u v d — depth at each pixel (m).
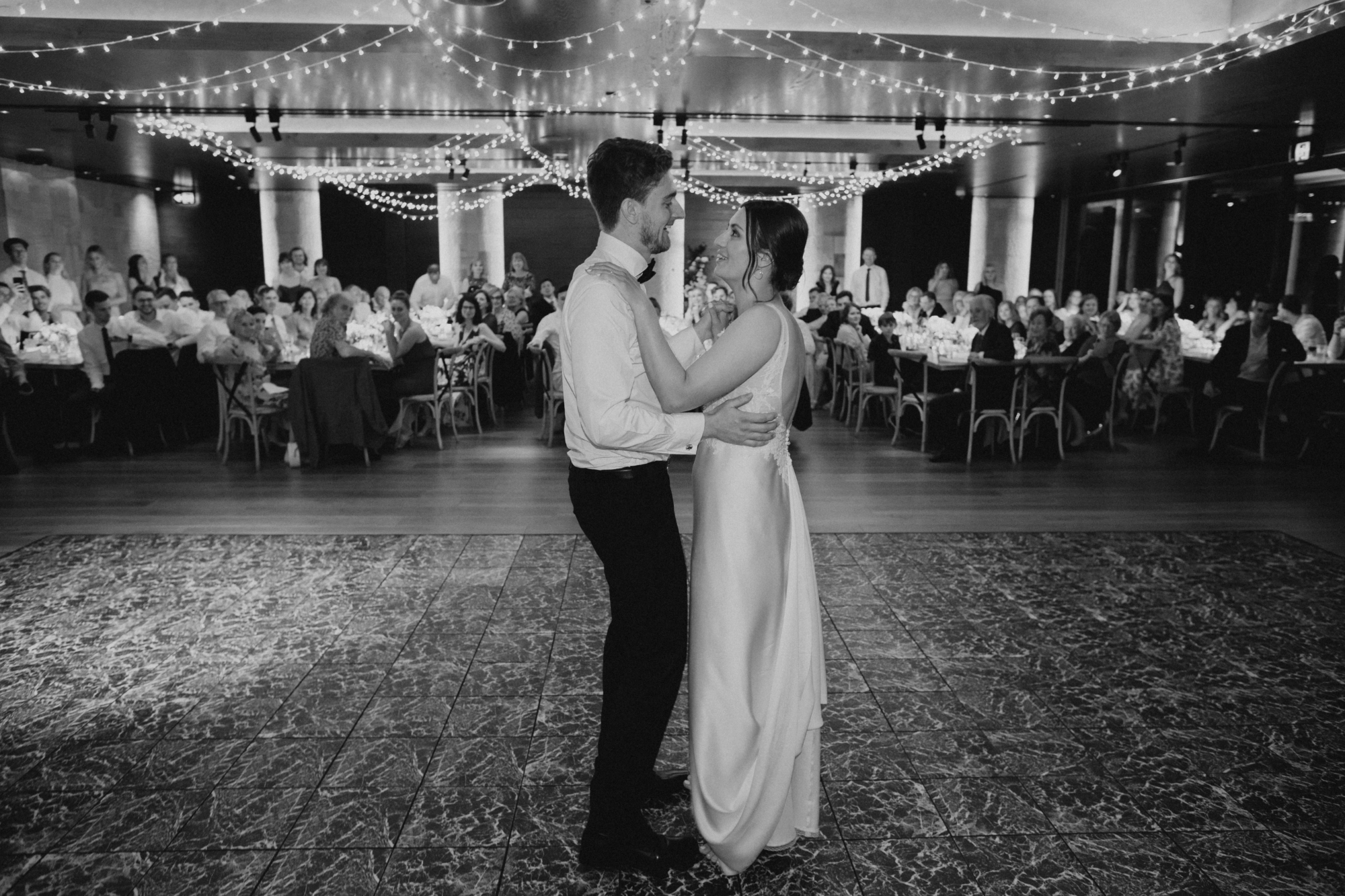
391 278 17.12
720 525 2.11
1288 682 3.28
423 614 3.88
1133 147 10.84
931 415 8.52
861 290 14.71
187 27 6.73
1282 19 6.39
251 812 2.46
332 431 6.92
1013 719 3.00
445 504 5.79
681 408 2.05
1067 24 7.07
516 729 2.91
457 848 2.32
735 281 2.14
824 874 2.23
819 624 2.26
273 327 8.42
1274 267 11.26
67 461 7.20
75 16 6.71
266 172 14.05
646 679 2.20
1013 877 2.22
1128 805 2.52
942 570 4.49
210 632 3.68
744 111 9.48
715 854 2.17
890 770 2.69
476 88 8.01
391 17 6.72
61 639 3.61
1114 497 6.08
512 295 10.61
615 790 2.23
